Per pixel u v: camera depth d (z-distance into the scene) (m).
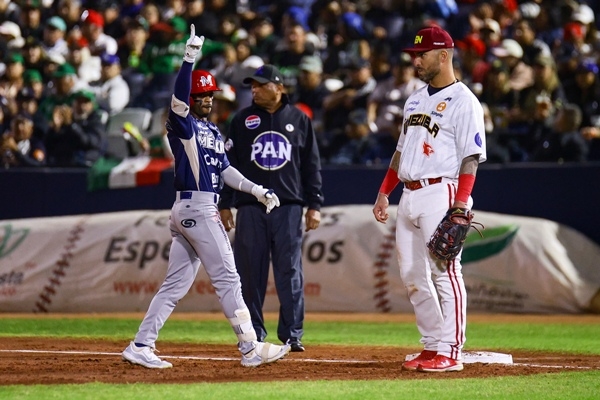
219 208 29.38
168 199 51.56
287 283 28.73
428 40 22.73
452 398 18.03
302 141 29.44
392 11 61.41
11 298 48.03
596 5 63.34
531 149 49.50
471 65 54.56
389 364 24.12
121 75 61.44
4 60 64.81
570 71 51.56
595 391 19.17
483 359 25.31
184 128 22.03
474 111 22.39
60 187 52.66
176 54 60.28
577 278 44.28
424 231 22.66
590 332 36.41
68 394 17.89
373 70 55.47
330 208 48.41
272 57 58.91
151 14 66.00
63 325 39.12
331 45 60.72
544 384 20.17
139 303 47.09
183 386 19.12
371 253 46.09
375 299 45.62
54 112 55.44
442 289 22.55
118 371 21.98
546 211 47.06
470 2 62.41
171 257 23.02
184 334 35.06
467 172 22.17
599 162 46.69
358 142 51.56
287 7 66.19
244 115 29.47
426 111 22.86
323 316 44.38
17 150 54.59
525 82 52.44
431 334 23.36
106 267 47.69
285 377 21.23
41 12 69.56
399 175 23.31
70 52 61.94
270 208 23.22
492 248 45.31
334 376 21.50
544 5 61.84
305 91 55.69
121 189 52.03
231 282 22.83
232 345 30.08
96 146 55.41
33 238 49.22
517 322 40.72
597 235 46.31
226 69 57.22
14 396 17.64
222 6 65.19
